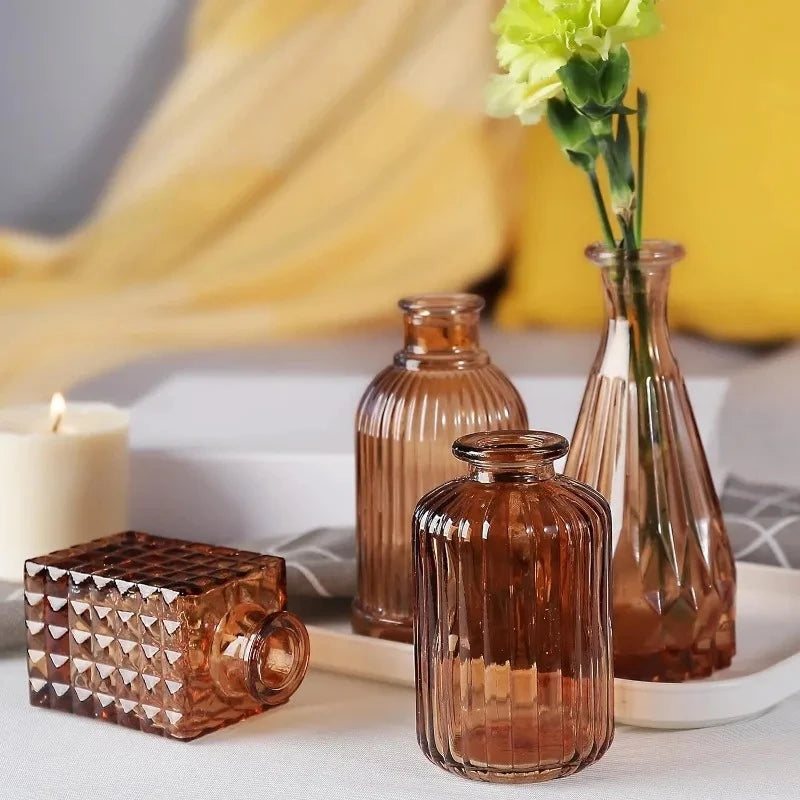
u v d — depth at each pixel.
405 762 0.67
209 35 1.52
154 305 1.55
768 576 0.87
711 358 1.43
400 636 0.80
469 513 0.63
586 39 0.65
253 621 0.71
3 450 0.89
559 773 0.64
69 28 1.54
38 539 0.89
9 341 1.57
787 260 1.40
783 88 1.39
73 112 1.55
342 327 1.53
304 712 0.74
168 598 0.68
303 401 1.44
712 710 0.69
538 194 1.47
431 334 0.80
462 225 1.49
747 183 1.41
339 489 0.99
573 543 0.63
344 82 1.51
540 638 0.63
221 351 1.56
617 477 0.71
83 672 0.73
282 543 0.91
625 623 0.71
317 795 0.63
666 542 0.70
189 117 1.53
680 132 1.42
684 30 1.40
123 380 1.56
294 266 1.53
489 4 1.47
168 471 1.00
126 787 0.65
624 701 0.69
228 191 1.54
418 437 0.79
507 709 0.63
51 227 1.56
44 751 0.69
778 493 0.99
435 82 1.49
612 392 0.71
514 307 1.49
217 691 0.71
